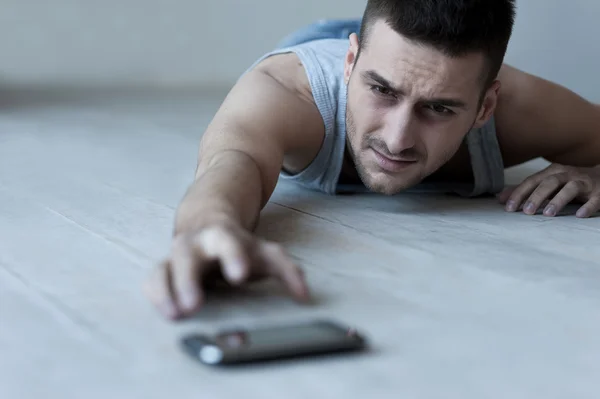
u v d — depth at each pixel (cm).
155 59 468
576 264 138
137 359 93
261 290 115
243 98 158
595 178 180
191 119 324
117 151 238
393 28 146
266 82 165
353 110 157
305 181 184
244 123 151
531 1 409
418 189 190
